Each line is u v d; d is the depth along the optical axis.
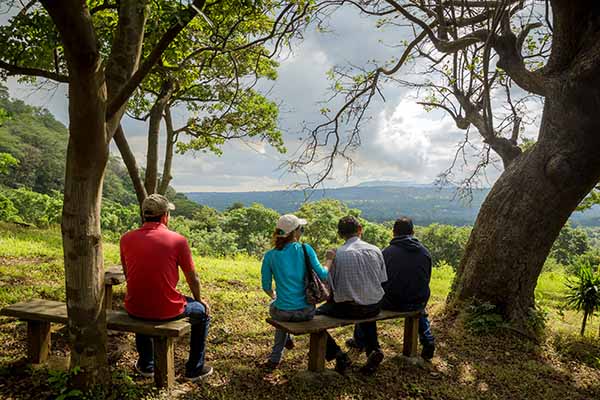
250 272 11.23
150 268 3.84
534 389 4.84
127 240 3.95
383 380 4.59
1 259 9.16
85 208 3.44
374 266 4.52
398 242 5.04
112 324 3.83
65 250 3.48
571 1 5.73
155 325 3.79
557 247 61.84
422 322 5.20
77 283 3.49
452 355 5.56
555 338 6.54
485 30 7.34
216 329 5.97
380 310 4.89
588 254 47.53
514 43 7.18
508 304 6.76
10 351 4.53
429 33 7.70
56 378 3.61
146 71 3.47
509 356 5.79
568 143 6.19
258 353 5.22
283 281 4.33
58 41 5.06
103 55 6.46
